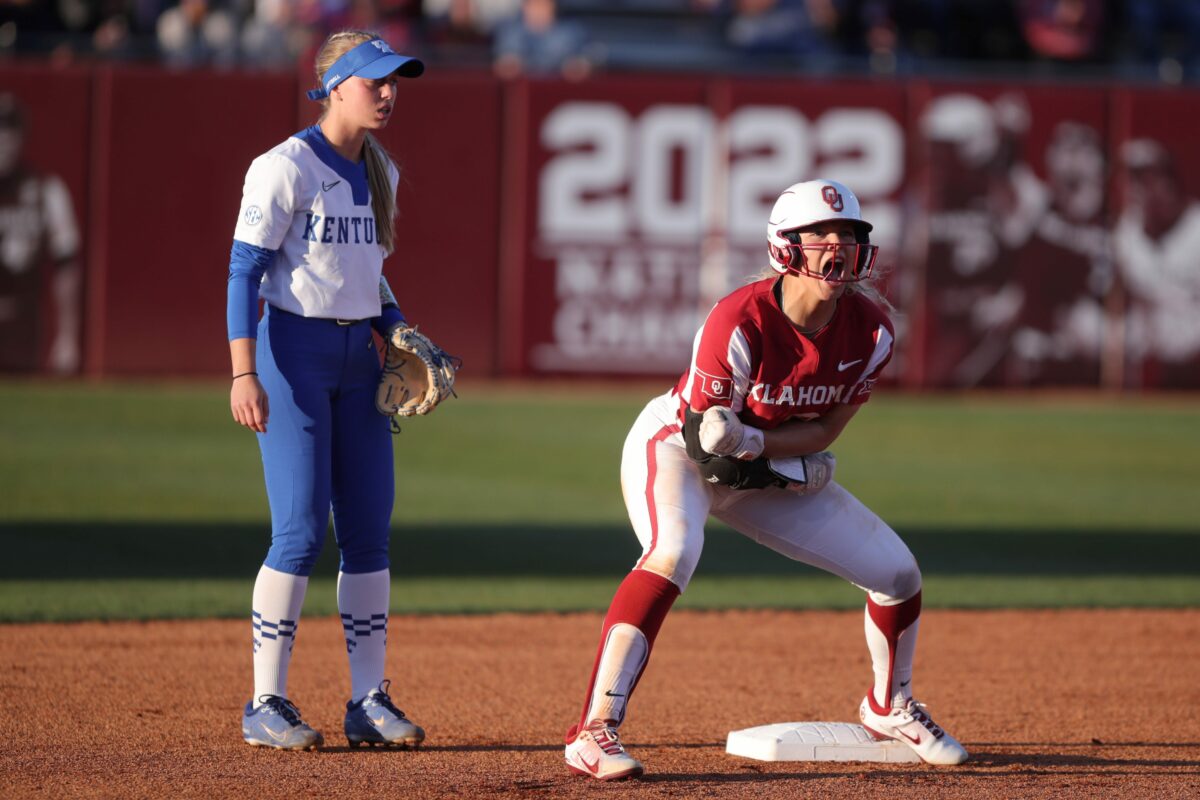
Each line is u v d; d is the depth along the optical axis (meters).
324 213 17.34
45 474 41.28
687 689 22.31
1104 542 35.84
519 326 60.94
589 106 60.44
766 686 22.61
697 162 61.06
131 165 58.56
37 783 16.08
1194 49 72.31
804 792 16.17
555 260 60.81
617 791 15.98
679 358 61.66
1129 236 62.62
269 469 17.66
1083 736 19.67
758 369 16.28
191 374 59.56
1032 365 62.72
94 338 59.06
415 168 59.81
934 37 70.88
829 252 15.62
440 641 25.25
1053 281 62.47
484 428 51.53
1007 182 61.94
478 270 60.53
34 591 28.20
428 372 17.80
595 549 33.88
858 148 61.41
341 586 18.28
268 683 17.98
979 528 37.19
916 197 61.72
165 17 66.06
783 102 61.06
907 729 17.89
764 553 35.22
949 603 29.23
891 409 58.41
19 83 57.97
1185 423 56.50
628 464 17.11
